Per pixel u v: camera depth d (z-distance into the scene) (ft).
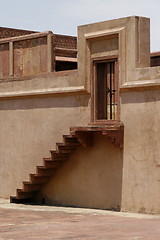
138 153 46.70
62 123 53.01
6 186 57.98
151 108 45.88
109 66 51.65
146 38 48.26
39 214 44.52
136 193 46.70
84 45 50.83
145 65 47.98
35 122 55.57
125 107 47.75
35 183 53.93
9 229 35.40
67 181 53.06
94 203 50.39
